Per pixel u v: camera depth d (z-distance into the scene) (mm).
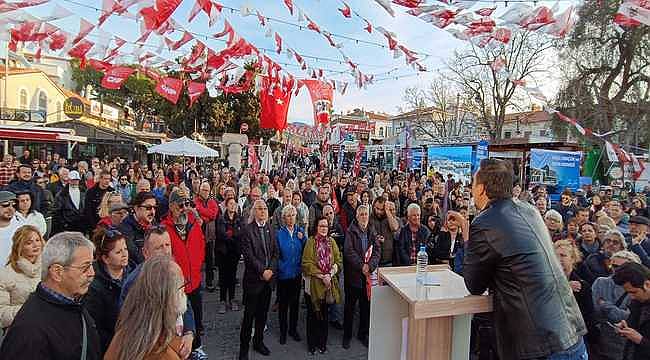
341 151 23781
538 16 4609
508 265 1884
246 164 20156
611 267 3660
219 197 8781
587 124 21750
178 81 8234
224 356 4680
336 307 5715
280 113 9203
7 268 3123
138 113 34969
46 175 11781
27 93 26875
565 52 21938
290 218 5105
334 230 6859
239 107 25609
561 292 1899
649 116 22109
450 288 2176
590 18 17828
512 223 1947
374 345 2168
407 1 4508
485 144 13922
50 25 6055
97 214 7125
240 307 6230
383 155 27578
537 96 7336
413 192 9703
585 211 6051
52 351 1974
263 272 4648
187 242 4258
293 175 17438
